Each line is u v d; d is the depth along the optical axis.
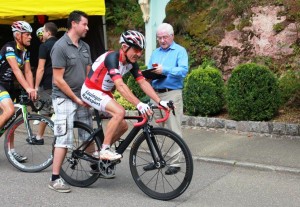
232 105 7.26
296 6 8.70
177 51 5.24
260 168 5.57
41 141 5.79
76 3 9.45
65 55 4.78
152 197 4.61
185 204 4.46
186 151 4.39
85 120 5.12
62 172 5.04
